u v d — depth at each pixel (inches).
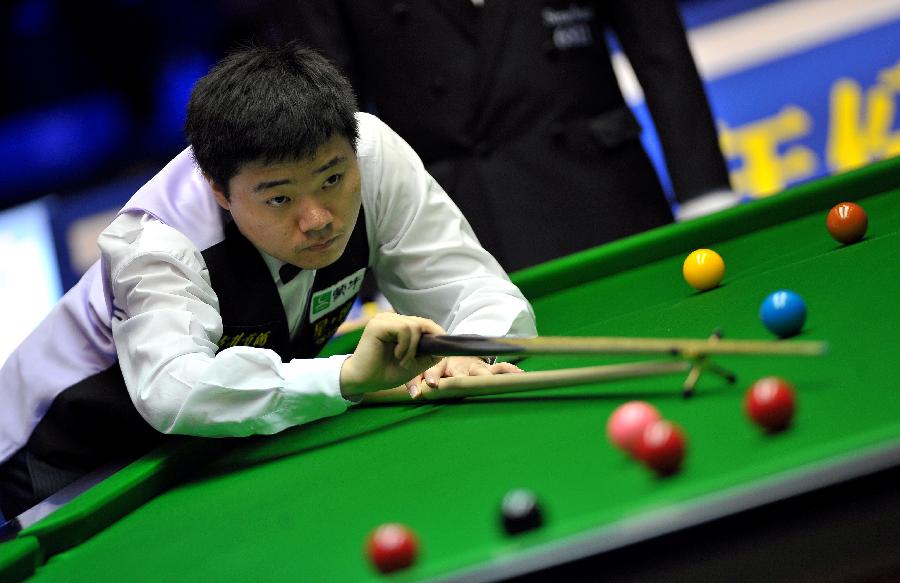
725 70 469.1
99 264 238.1
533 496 125.9
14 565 165.6
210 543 160.6
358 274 241.4
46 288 486.0
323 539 148.9
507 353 179.8
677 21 324.5
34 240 485.7
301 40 324.2
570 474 145.2
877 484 119.6
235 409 199.9
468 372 207.3
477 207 322.7
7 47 559.5
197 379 199.8
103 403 232.2
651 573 121.6
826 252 233.8
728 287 230.1
